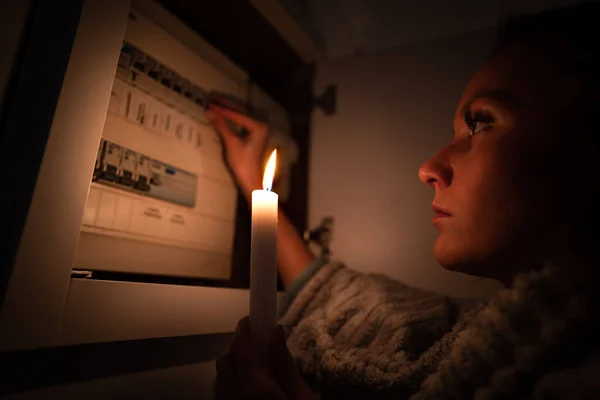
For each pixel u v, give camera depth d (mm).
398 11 896
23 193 349
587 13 496
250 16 763
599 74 440
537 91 470
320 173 900
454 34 826
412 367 450
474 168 489
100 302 401
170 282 583
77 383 394
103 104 413
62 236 368
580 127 424
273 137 873
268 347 353
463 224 482
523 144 451
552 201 416
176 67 626
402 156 820
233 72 776
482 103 516
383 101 872
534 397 270
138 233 531
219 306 569
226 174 718
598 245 377
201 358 559
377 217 812
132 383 451
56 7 399
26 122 367
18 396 345
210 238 666
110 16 427
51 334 351
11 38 372
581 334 286
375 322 552
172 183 598
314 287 637
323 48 945
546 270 333
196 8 722
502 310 335
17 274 328
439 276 720
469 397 323
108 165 496
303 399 336
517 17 572
